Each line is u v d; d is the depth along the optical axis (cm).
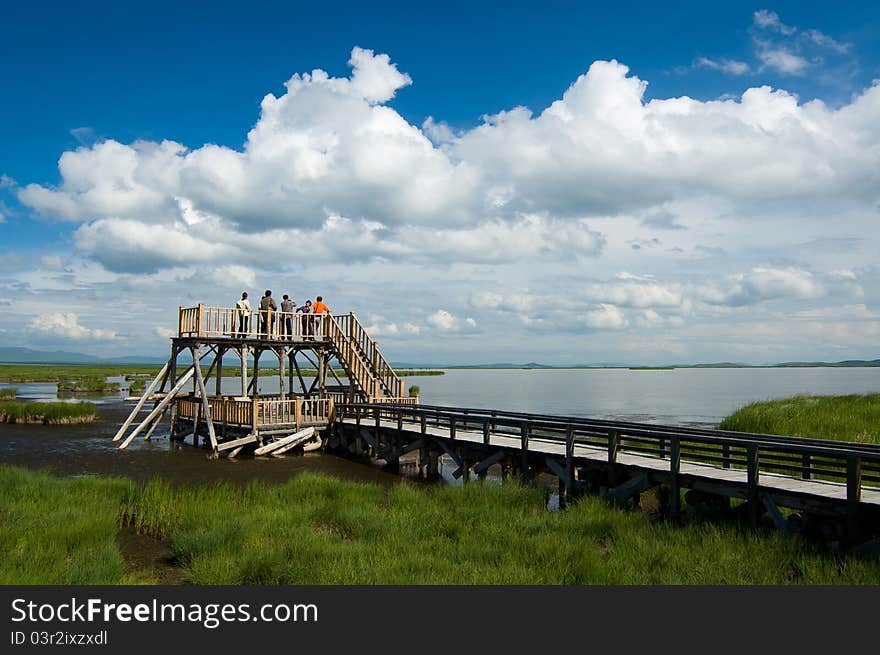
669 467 1433
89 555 1007
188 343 2553
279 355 2697
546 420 1866
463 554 1030
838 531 1083
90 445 2652
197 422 2627
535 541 1070
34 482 1568
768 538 1098
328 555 1014
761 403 2912
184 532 1180
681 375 19675
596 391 8156
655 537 1123
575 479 1608
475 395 7119
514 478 1681
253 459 2341
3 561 954
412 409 2206
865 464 1772
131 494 1511
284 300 2772
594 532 1180
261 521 1237
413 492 1527
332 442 2566
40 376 10469
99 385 6994
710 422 3712
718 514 1290
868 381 11669
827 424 2253
